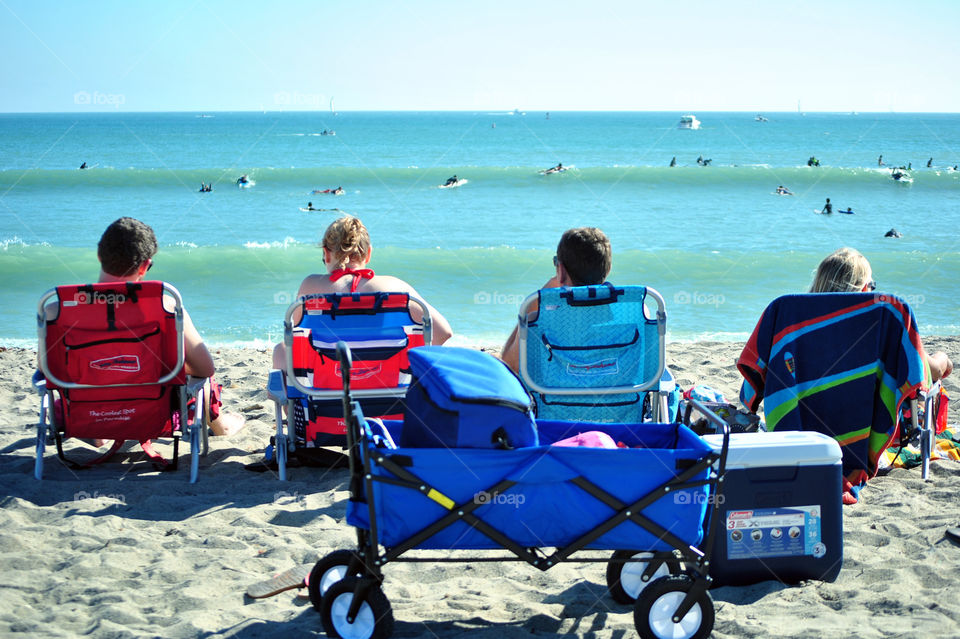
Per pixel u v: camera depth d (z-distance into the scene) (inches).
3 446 202.2
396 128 4586.6
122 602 123.1
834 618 116.4
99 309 164.7
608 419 159.5
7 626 114.3
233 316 446.6
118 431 176.4
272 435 211.6
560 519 109.3
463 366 115.2
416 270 576.1
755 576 128.6
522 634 114.0
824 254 632.4
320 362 165.2
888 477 182.2
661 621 110.4
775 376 164.6
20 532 147.4
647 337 157.1
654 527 109.3
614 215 910.4
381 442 114.0
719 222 859.4
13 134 3572.8
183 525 154.2
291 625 116.0
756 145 2716.5
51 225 830.5
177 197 1070.4
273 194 1105.4
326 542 147.9
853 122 6481.3
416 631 115.8
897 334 161.0
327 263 189.9
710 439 128.3
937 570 131.5
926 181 1246.9
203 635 113.0
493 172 1316.4
